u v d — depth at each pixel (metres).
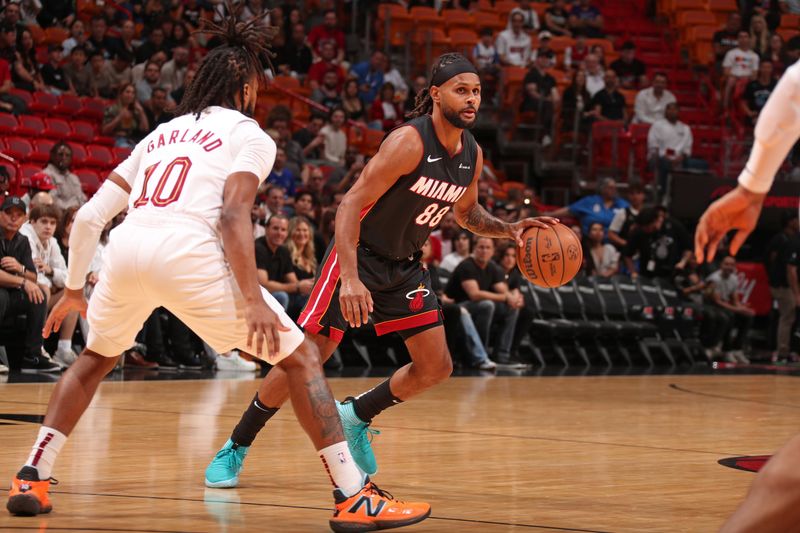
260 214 14.27
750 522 1.93
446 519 4.56
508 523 4.49
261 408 5.21
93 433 7.04
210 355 12.81
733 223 2.97
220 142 4.47
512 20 22.16
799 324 17.33
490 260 14.57
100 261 12.09
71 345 12.22
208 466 5.44
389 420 8.33
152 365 12.66
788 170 18.58
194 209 4.35
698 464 6.36
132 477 5.44
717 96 22.66
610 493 5.30
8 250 11.23
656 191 19.20
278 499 4.95
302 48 21.31
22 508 4.37
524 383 12.05
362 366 13.73
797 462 1.91
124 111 16.72
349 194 5.11
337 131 18.86
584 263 16.72
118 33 18.88
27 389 9.51
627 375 13.82
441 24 22.94
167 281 4.27
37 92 16.52
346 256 4.97
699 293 17.23
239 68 4.72
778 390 12.01
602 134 19.33
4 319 11.30
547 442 7.24
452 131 5.32
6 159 14.21
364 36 23.14
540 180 20.59
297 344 4.33
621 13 25.73
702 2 25.05
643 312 16.05
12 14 16.86
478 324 14.11
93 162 15.73
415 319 5.58
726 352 17.38
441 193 5.42
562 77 22.28
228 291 4.29
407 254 5.58
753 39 23.36
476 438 7.36
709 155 20.39
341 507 4.25
